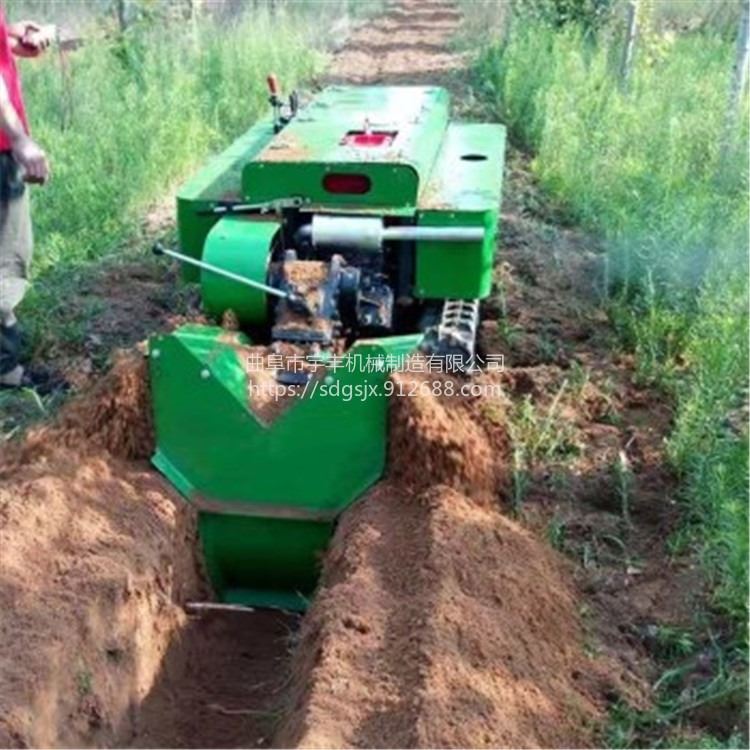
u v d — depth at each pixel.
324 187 2.85
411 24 13.97
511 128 7.12
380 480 2.64
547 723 2.05
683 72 6.99
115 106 6.46
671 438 3.10
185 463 2.66
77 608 2.20
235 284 2.71
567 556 2.66
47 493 2.47
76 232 4.81
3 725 1.88
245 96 7.57
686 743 2.08
